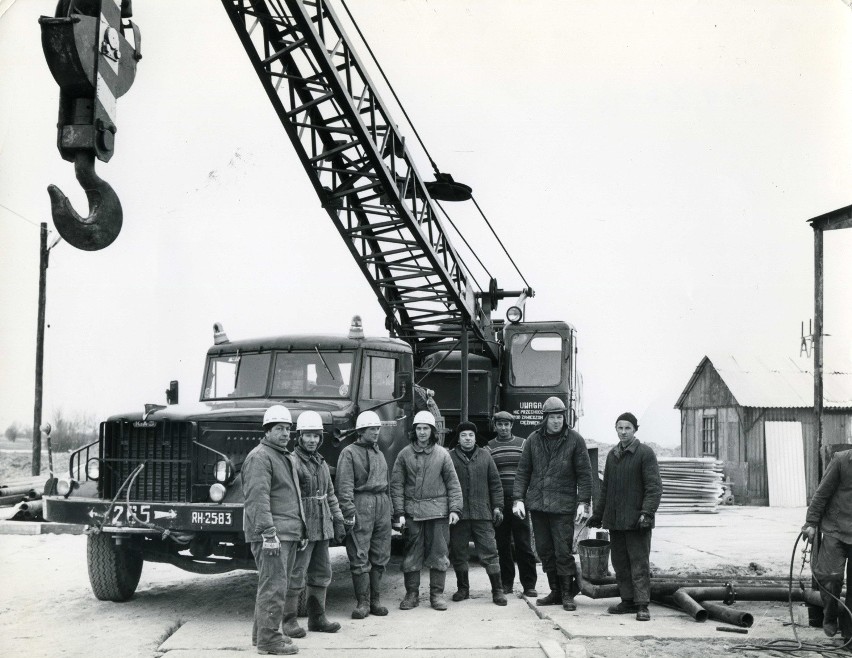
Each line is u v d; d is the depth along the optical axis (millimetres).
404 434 8680
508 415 8891
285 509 5828
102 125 2891
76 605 7316
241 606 7332
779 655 5781
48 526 12406
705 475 18391
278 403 7609
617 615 7051
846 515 6199
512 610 7359
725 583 7426
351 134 9422
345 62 9258
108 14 2988
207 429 6930
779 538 12961
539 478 7539
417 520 7406
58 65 2777
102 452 7043
